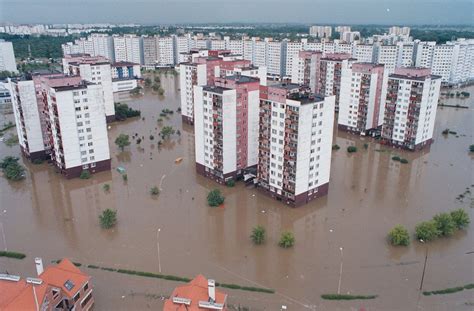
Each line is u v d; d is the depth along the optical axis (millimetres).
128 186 133250
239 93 127188
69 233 104312
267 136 120188
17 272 87812
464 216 105625
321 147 118375
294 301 79188
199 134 137625
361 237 103062
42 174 142875
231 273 88125
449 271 89250
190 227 107688
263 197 126312
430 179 140375
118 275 86750
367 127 189625
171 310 61250
